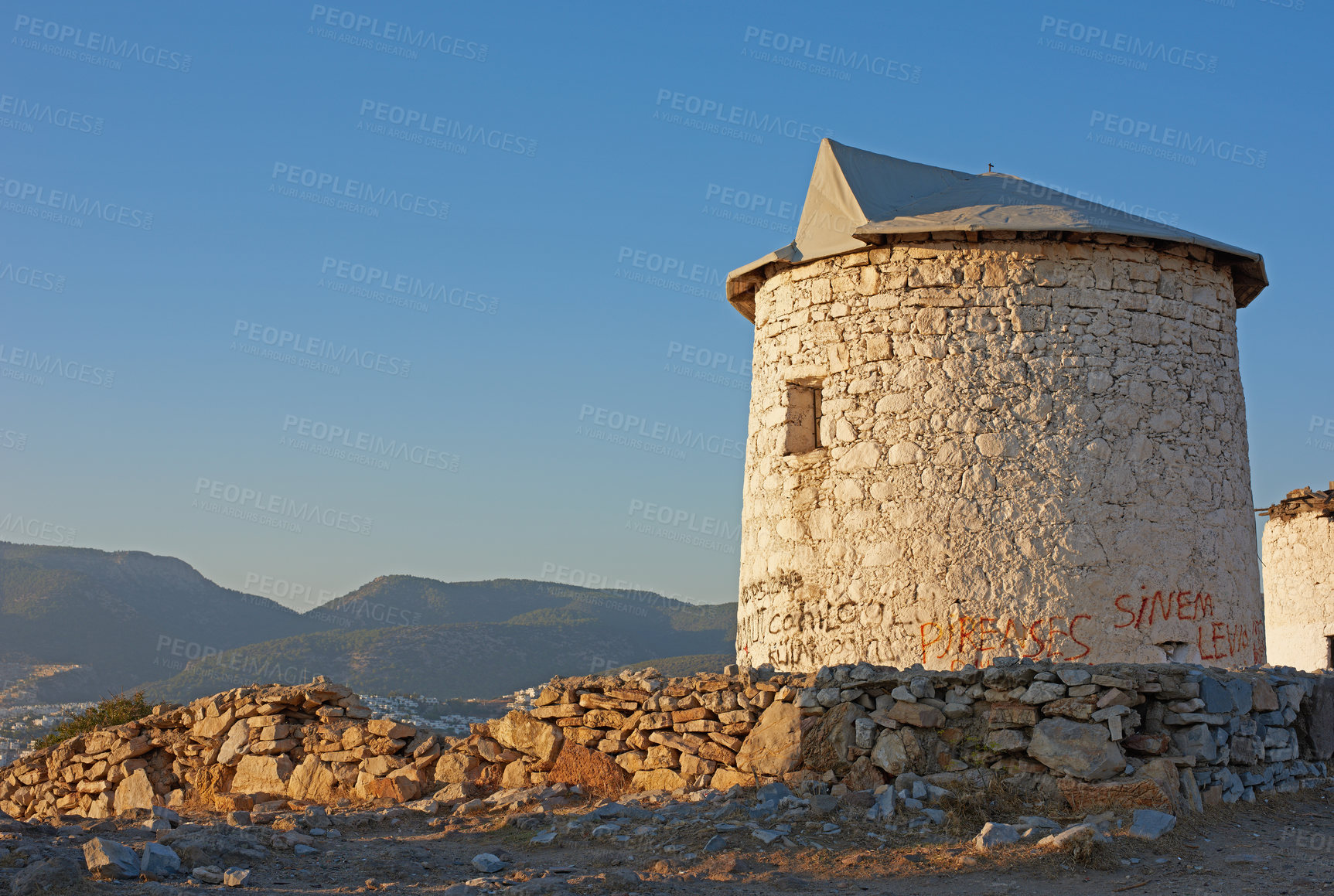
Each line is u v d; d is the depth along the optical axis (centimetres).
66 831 862
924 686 870
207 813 1105
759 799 849
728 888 680
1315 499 2502
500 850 812
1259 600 1221
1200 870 703
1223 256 1230
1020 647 1089
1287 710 977
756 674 949
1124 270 1172
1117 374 1146
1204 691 855
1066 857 714
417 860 792
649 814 872
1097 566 1101
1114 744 809
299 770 1146
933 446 1155
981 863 718
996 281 1166
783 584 1249
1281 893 657
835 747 881
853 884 693
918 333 1182
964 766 840
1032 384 1140
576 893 662
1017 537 1111
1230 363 1231
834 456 1218
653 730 976
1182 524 1140
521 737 1038
